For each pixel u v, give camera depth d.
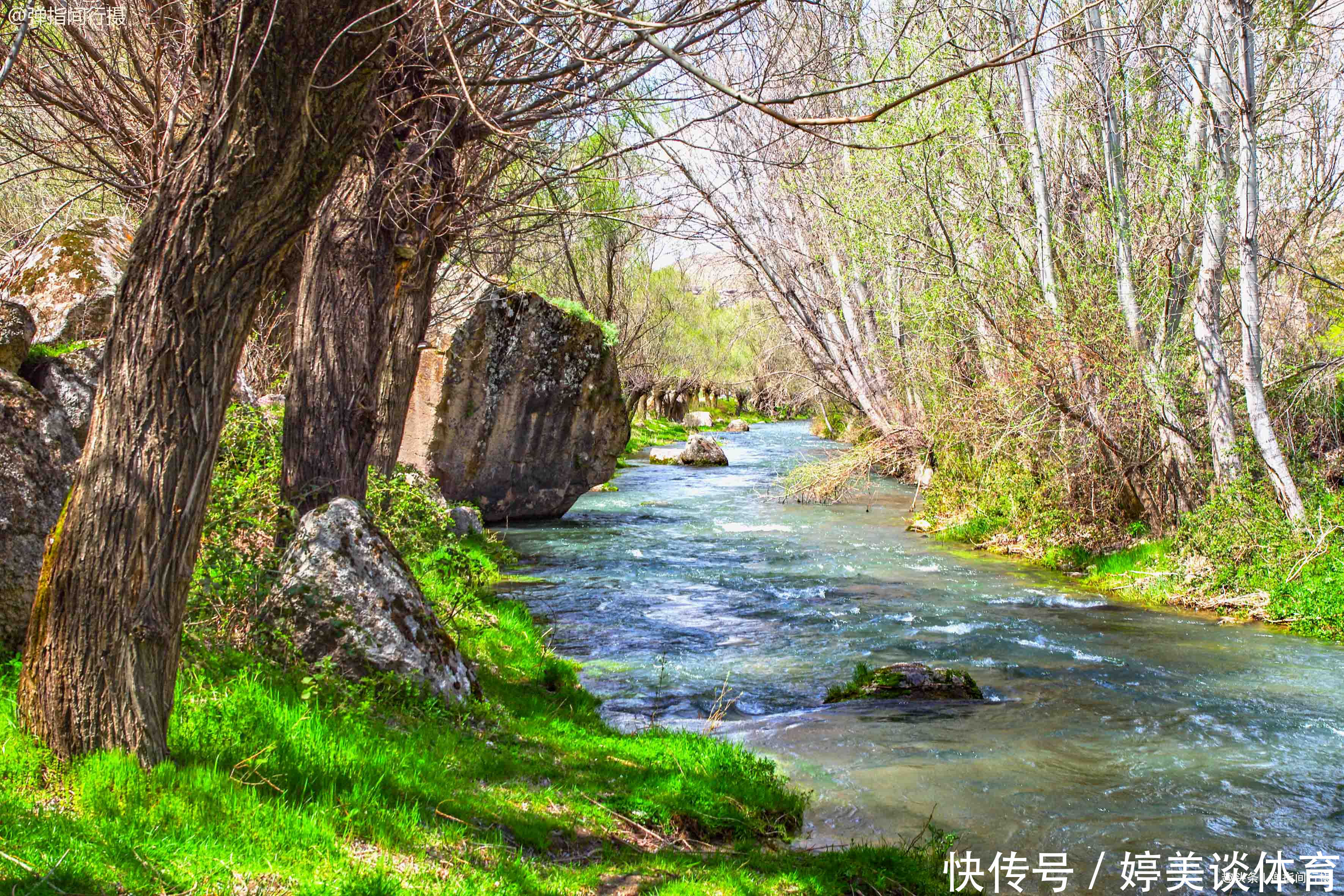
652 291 45.09
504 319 17.84
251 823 4.06
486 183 9.74
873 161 16.55
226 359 4.26
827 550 16.98
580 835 5.12
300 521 7.23
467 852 4.42
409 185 8.77
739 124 8.27
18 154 11.41
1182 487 14.57
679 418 73.31
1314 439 15.16
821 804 6.25
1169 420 14.37
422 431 17.59
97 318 10.68
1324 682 9.19
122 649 4.12
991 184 16.00
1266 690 8.95
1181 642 10.80
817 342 25.89
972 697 8.69
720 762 6.46
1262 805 6.32
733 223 22.28
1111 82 14.62
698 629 11.23
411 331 9.71
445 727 6.11
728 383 63.62
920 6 11.38
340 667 6.14
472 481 18.28
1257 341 13.02
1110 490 16.20
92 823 3.69
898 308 18.80
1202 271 13.67
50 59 9.48
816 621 11.70
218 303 4.15
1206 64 13.59
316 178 4.21
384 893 3.74
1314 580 11.64
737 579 14.32
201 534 4.57
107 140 11.40
